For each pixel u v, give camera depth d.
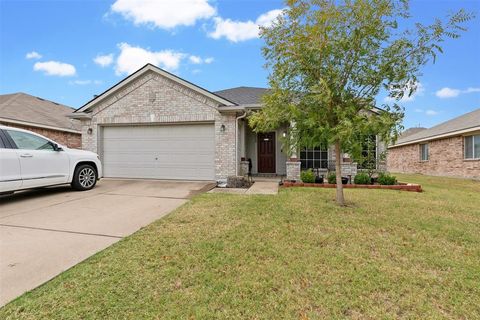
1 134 5.69
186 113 9.42
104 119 9.98
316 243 3.61
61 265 2.94
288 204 5.77
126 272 2.79
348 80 5.25
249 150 12.55
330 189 8.20
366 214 5.07
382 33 5.01
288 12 5.04
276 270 2.86
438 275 2.80
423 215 5.06
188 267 2.91
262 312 2.19
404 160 21.23
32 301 2.29
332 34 5.00
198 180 9.49
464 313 2.20
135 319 2.09
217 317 2.12
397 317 2.15
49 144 6.62
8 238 3.72
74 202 5.96
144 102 9.71
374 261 3.10
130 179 9.84
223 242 3.59
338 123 4.96
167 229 4.11
